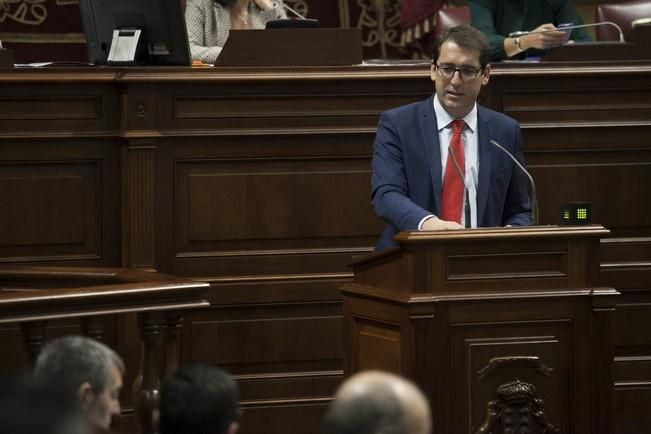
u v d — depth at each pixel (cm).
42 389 534
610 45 1870
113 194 1773
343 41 1828
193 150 1777
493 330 1308
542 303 1316
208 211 1783
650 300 1886
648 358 1878
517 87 1850
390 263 1338
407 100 1836
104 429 837
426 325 1280
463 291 1298
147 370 1240
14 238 1747
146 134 1744
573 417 1330
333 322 1817
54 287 1458
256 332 1798
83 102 1758
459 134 1489
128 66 1784
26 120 1738
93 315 1188
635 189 1886
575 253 1330
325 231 1820
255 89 1789
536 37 1956
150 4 1805
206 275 1783
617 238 1886
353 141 1822
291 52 1814
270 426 1794
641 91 1884
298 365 1816
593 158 1878
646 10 2198
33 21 2731
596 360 1333
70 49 2752
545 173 1864
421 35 2700
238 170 1794
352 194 1825
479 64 1466
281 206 1806
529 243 1316
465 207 1453
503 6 2178
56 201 1756
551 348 1320
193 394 759
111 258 1780
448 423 1291
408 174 1484
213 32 2120
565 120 1866
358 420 613
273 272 1803
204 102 1778
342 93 1814
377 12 2864
